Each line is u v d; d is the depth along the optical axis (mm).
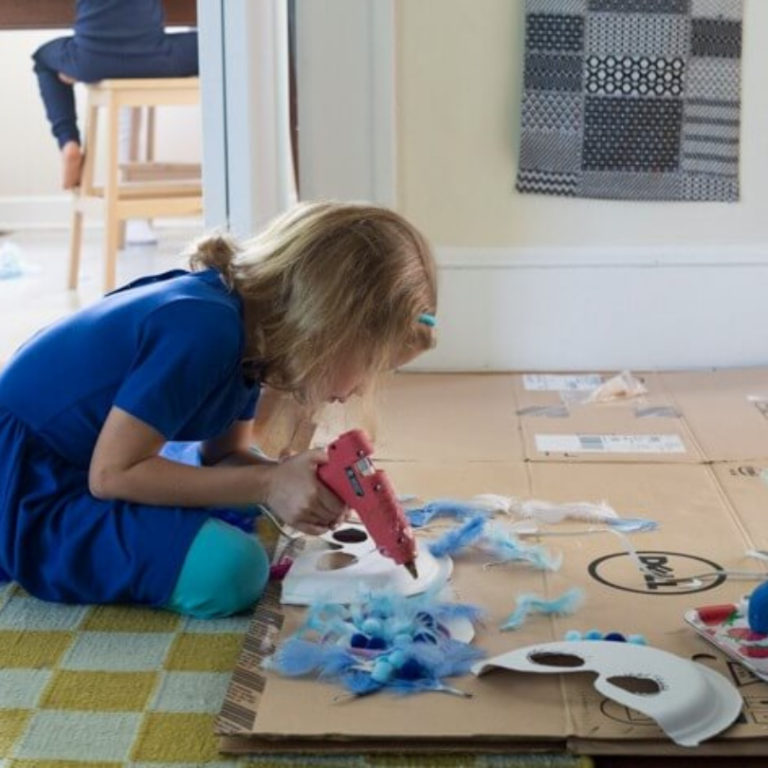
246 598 1372
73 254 3088
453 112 2219
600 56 2166
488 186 2246
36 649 1300
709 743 1076
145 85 2939
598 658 1187
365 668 1192
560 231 2260
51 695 1203
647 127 2197
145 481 1356
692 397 2121
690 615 1298
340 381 1369
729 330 2291
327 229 1355
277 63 2393
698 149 2217
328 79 2184
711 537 1542
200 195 3084
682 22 2154
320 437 1867
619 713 1120
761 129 2219
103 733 1134
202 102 2141
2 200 3938
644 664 1172
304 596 1359
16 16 2900
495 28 2186
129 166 3555
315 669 1198
